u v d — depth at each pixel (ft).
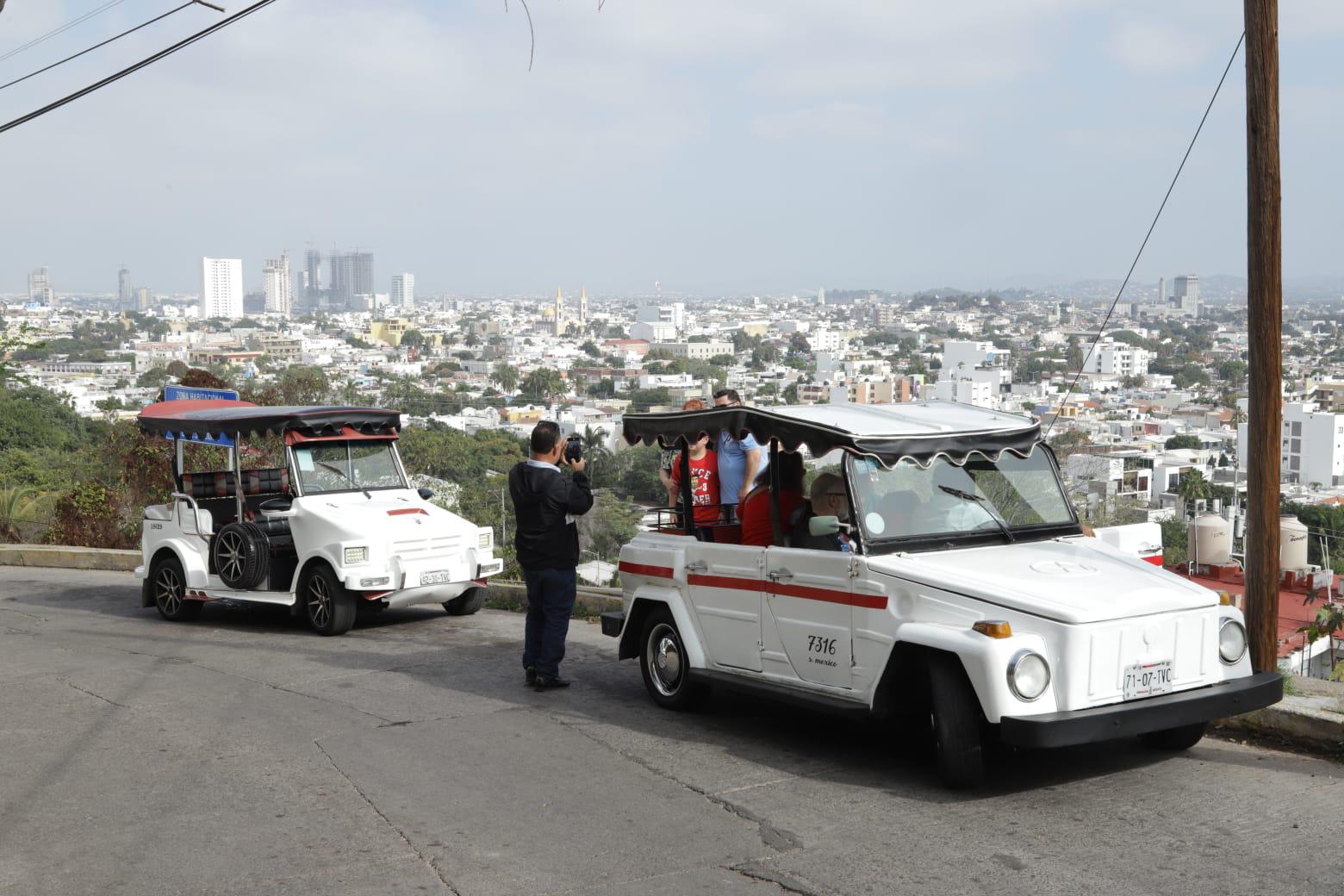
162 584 39.01
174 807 18.86
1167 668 18.24
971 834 16.67
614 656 30.63
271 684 28.17
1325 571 51.57
